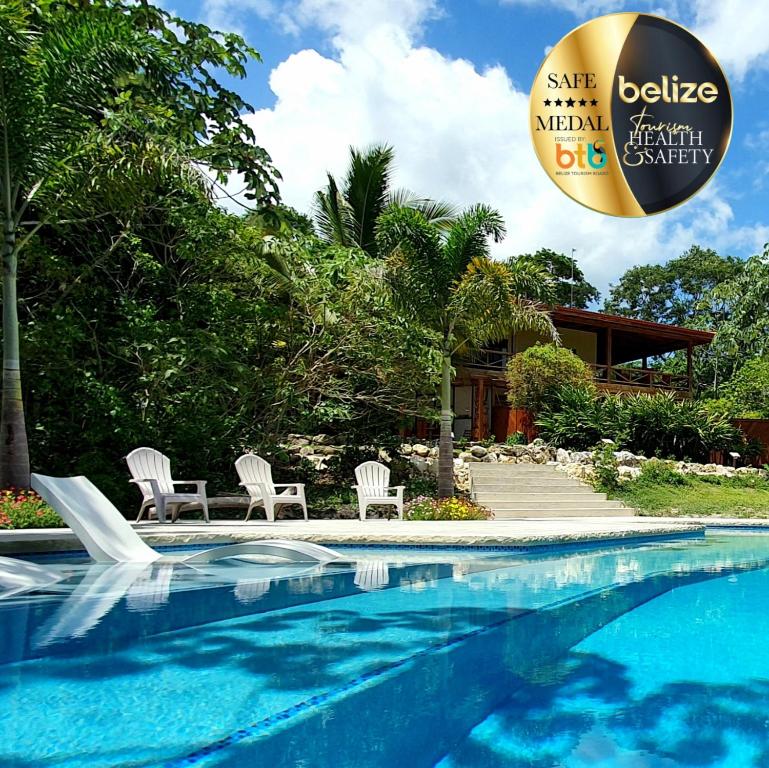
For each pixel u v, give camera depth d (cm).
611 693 264
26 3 850
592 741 215
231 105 941
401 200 2012
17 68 757
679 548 860
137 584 511
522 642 347
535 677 286
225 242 1140
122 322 1087
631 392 2391
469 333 1255
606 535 859
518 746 209
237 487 1222
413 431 1905
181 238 1169
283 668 291
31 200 868
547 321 1243
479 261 1167
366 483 1115
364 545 758
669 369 3653
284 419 1268
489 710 243
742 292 3625
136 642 333
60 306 1052
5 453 782
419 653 321
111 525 640
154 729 217
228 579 545
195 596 464
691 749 207
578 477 1527
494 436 2094
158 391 1088
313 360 1300
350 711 239
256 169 878
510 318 1198
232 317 1175
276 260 1199
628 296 4750
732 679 284
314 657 310
